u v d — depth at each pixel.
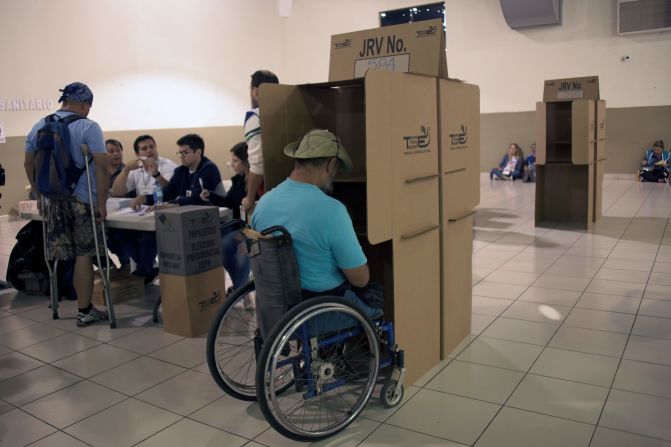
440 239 2.87
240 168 3.98
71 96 3.62
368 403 2.53
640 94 10.26
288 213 2.22
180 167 4.26
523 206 8.08
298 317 2.10
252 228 2.34
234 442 2.26
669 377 2.67
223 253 3.87
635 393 2.53
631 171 10.55
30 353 3.25
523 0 10.38
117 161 4.97
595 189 6.57
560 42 10.70
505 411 2.42
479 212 7.70
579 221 6.67
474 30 11.40
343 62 3.02
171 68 10.55
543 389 2.60
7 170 8.36
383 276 2.66
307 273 2.25
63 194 3.48
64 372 2.98
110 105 9.63
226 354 3.07
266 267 2.21
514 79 11.21
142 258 4.29
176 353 3.17
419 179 2.61
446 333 2.98
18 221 8.25
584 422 2.30
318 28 12.70
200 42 11.04
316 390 2.28
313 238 2.20
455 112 2.94
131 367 3.01
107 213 4.00
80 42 9.11
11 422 2.48
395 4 11.92
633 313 3.56
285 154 2.55
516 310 3.70
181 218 3.27
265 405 2.06
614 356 2.93
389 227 2.43
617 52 10.29
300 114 2.65
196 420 2.45
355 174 2.74
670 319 3.43
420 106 2.60
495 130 11.56
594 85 6.39
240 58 11.91
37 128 3.59
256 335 2.43
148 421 2.45
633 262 4.78
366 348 2.67
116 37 9.63
